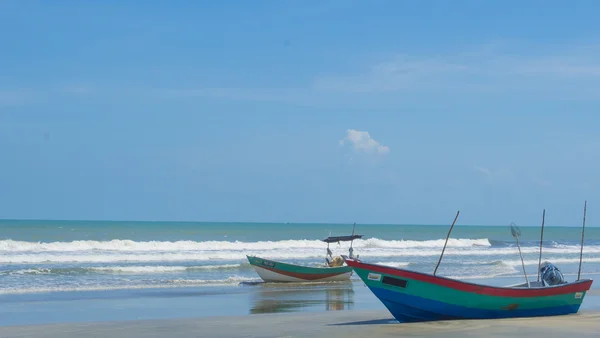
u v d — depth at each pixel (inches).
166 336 542.9
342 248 2116.1
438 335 522.3
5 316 711.1
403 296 584.7
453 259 1776.6
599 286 1120.8
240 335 542.3
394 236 3772.1
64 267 1309.1
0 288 968.9
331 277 1195.3
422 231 4771.2
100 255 1581.0
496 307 619.2
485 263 1620.3
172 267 1327.5
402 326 573.3
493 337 512.4
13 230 3223.4
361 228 5757.9
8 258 1454.2
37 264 1386.6
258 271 1138.7
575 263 1795.0
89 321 653.9
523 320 612.1
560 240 3654.0
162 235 3149.6
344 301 888.3
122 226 4702.3
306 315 700.7
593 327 573.0
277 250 1942.7
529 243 2935.5
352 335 527.5
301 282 1164.5
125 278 1149.7
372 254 1900.8
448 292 592.1
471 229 5944.9
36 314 729.0
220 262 1537.9
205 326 602.9
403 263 1592.0
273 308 803.4
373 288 583.5
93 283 1059.3
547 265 733.9
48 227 3836.1
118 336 545.3
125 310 772.0
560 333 534.6
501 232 5012.3
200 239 2866.6
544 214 763.4
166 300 877.8
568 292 668.7
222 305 831.7
